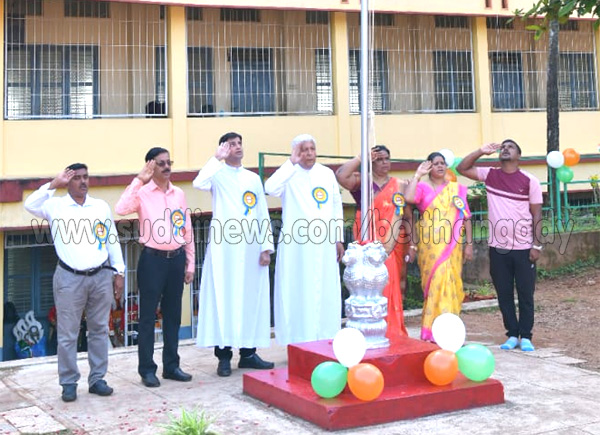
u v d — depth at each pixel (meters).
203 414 4.28
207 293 6.07
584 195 13.41
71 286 5.32
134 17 10.79
